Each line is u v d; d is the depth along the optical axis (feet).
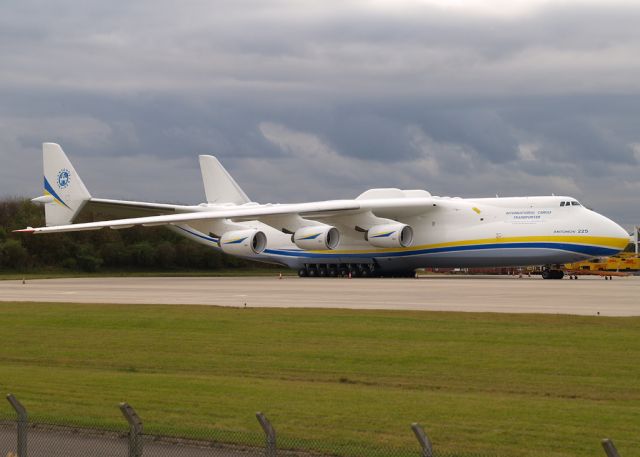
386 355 69.05
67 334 85.40
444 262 185.37
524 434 43.68
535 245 176.24
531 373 61.31
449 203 185.88
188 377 62.18
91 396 54.80
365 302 111.45
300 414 48.65
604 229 174.70
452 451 40.88
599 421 46.26
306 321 89.10
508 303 107.76
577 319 87.20
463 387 57.47
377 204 184.85
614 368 62.18
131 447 36.09
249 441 42.60
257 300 116.88
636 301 110.42
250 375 63.36
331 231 181.27
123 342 79.56
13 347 78.84
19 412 38.42
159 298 122.83
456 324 84.53
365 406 50.60
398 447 41.57
